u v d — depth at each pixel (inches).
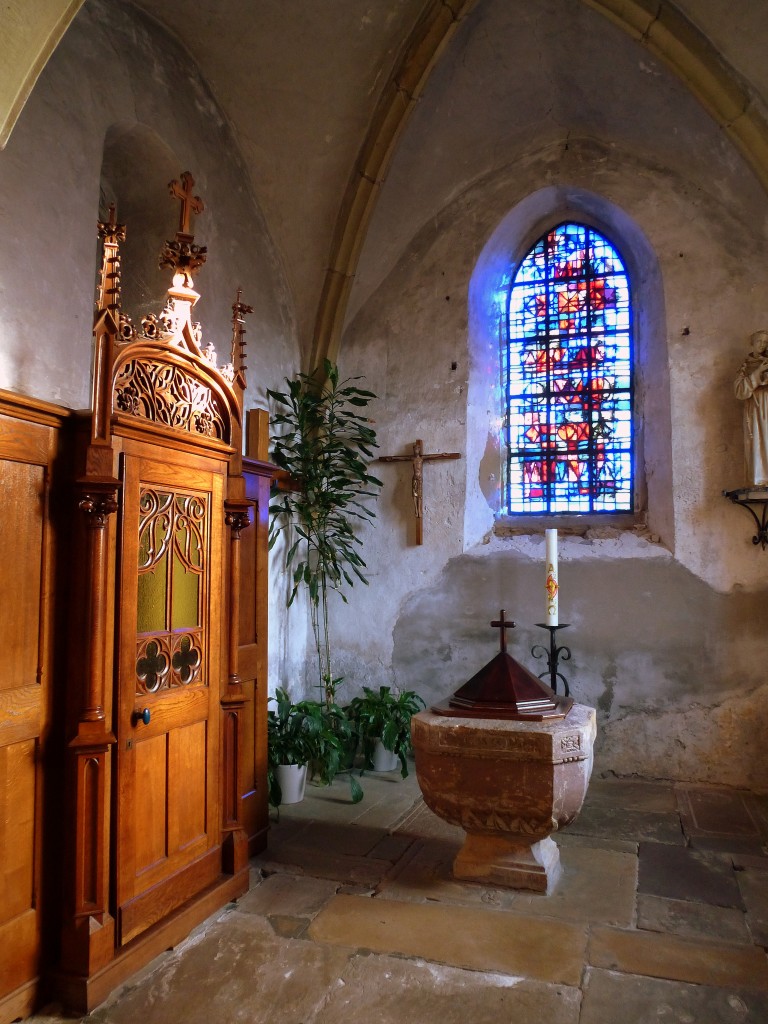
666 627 191.9
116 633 100.0
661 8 158.6
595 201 214.2
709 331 193.2
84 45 140.6
